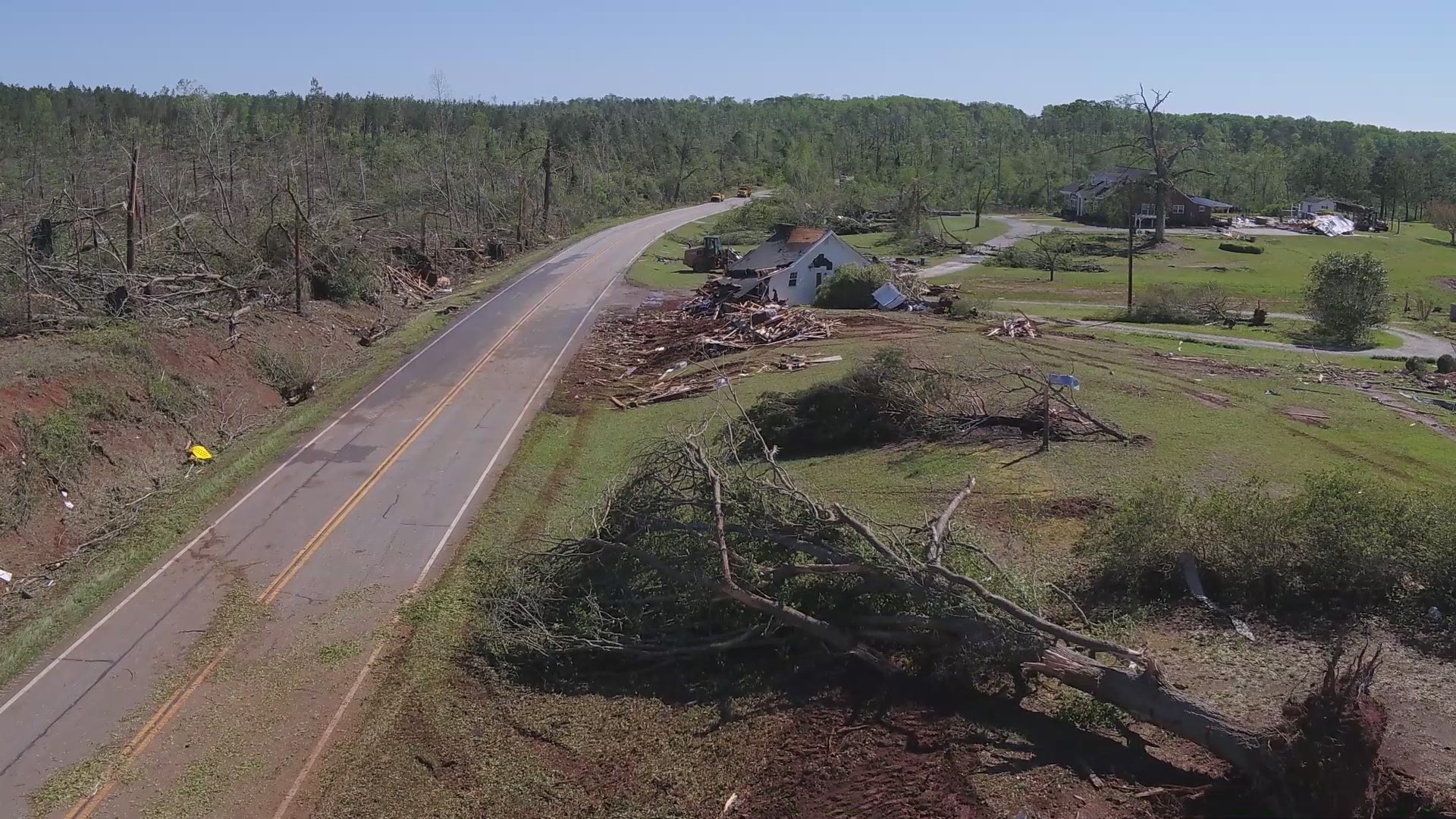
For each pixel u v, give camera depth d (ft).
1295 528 48.98
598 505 57.62
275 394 98.99
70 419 73.36
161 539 64.03
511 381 106.22
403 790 39.83
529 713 44.70
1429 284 216.33
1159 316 152.05
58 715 45.65
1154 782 35.37
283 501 71.10
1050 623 40.14
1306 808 31.71
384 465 79.00
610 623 49.49
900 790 36.14
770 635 46.44
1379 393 98.07
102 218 139.95
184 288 110.93
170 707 46.21
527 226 229.45
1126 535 50.83
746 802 36.91
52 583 59.88
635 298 156.56
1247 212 387.14
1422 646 43.42
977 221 314.14
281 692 47.26
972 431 80.07
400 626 53.11
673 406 95.14
